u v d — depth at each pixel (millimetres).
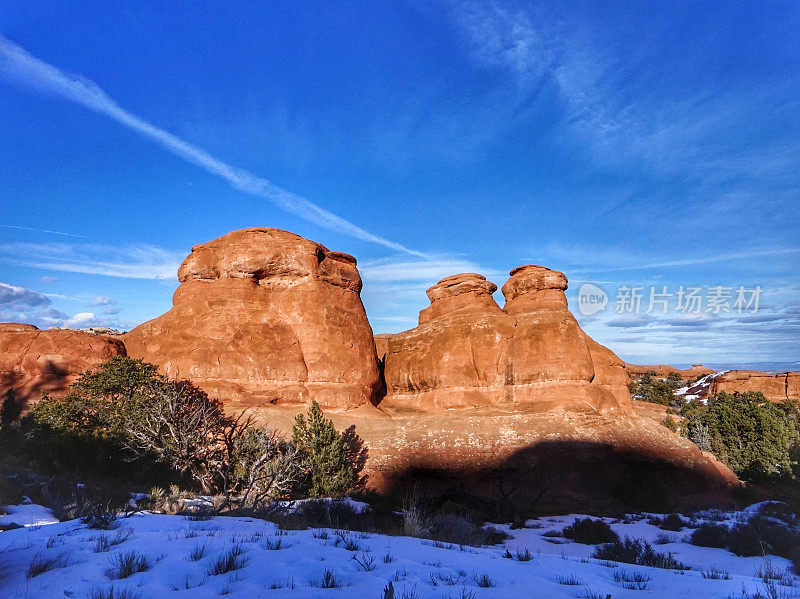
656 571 7281
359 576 5402
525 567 6609
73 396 25984
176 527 8992
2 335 33781
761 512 25938
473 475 30688
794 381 82750
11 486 15914
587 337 42594
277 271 39031
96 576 5215
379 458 31828
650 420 37156
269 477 21609
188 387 31531
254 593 4520
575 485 30078
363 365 38688
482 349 38938
